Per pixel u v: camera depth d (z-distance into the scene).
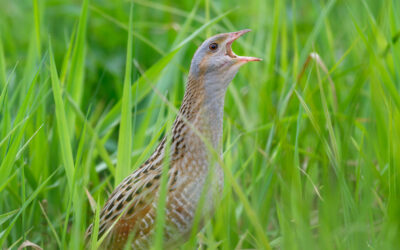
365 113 11.08
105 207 8.09
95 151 9.98
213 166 7.08
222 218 8.10
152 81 9.95
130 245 7.63
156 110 11.04
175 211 7.62
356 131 10.41
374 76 8.67
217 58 7.91
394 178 8.10
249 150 10.13
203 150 7.73
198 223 7.73
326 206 7.58
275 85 12.51
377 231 8.31
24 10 14.91
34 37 10.79
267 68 11.56
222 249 8.26
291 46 13.92
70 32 14.59
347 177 9.07
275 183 9.08
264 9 13.48
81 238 8.04
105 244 7.93
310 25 14.02
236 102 10.91
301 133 10.16
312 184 8.35
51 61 8.59
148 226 7.66
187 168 7.69
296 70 10.74
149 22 14.65
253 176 9.22
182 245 8.33
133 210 7.70
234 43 12.27
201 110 7.86
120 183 8.18
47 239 9.25
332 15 14.26
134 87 9.76
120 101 10.12
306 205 7.59
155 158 7.95
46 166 9.59
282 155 9.12
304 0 15.07
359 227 7.38
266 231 9.11
